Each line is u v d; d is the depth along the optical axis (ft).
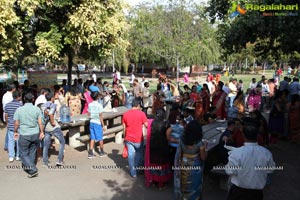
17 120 22.41
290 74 123.65
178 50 100.07
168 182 22.08
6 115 25.68
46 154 25.31
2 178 22.67
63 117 29.76
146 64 159.74
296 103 33.55
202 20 99.30
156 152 20.65
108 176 23.45
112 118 35.94
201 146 17.20
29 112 22.27
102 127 27.78
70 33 41.06
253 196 12.67
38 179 22.63
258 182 12.60
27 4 36.04
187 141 17.04
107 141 34.01
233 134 21.33
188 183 17.29
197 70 147.02
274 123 32.40
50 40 40.70
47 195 19.94
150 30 105.91
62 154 25.44
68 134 32.89
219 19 36.17
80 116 33.12
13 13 34.04
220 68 201.05
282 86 49.65
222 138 21.16
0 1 32.73
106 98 43.42
